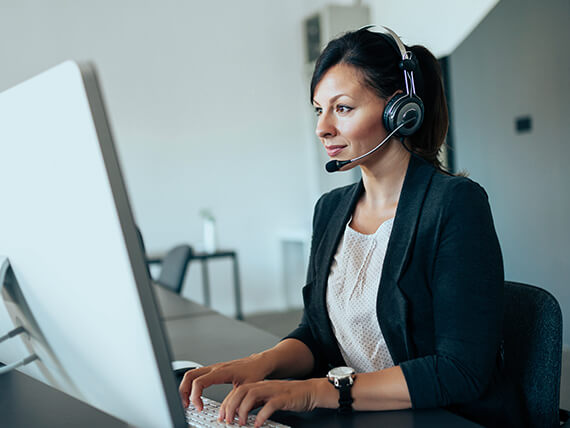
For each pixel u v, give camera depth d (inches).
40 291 24.0
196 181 208.4
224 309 215.0
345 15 195.6
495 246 34.2
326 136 38.2
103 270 19.9
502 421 34.4
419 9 164.4
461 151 150.6
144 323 19.3
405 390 32.0
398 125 37.1
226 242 213.6
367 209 41.7
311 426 30.8
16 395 31.5
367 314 38.7
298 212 221.9
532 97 127.1
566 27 116.6
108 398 23.6
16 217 23.6
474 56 142.9
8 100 21.5
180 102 205.0
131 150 200.1
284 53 217.0
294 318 202.2
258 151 215.9
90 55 193.2
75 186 19.7
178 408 20.1
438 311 34.2
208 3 206.8
